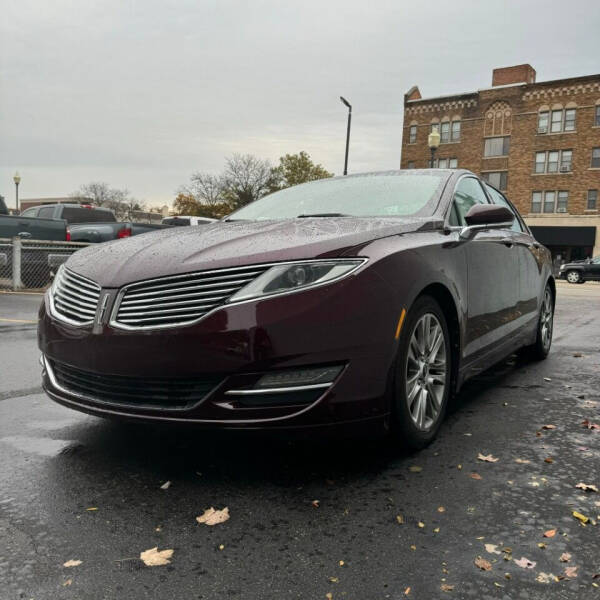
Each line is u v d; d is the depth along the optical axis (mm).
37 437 3248
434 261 3064
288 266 2533
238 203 61219
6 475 2719
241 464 2850
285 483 2635
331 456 2951
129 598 1787
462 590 1825
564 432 3369
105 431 3355
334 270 2578
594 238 37688
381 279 2676
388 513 2346
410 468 2809
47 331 2902
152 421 2582
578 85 37844
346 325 2539
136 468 2805
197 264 2594
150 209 78812
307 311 2482
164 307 2559
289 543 2113
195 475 2723
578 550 2061
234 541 2127
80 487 2590
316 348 2484
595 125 37469
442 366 3178
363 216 3492
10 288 12141
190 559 2004
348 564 1974
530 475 2734
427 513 2346
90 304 2734
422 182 3914
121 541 2125
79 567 1954
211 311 2482
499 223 3744
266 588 1838
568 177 38406
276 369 2449
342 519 2293
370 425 2645
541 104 39125
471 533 2184
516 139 40000
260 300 2471
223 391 2469
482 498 2484
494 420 3605
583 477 2713
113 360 2592
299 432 2504
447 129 42625
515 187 40125
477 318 3648
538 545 2094
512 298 4418
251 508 2389
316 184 4371
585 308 11727
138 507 2398
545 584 1856
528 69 40375
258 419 2469
